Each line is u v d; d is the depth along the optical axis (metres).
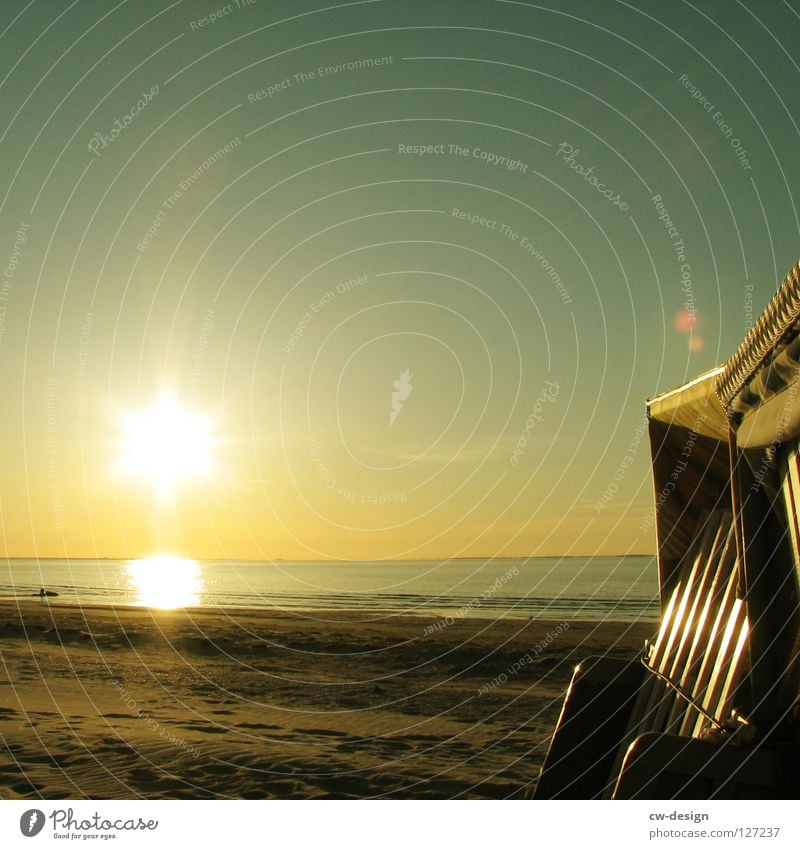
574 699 3.33
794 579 1.99
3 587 44.09
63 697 8.70
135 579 57.62
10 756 5.94
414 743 6.64
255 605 29.41
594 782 3.21
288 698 8.99
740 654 2.21
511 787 5.20
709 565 2.96
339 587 44.34
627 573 46.41
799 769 1.95
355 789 5.16
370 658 12.84
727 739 2.05
